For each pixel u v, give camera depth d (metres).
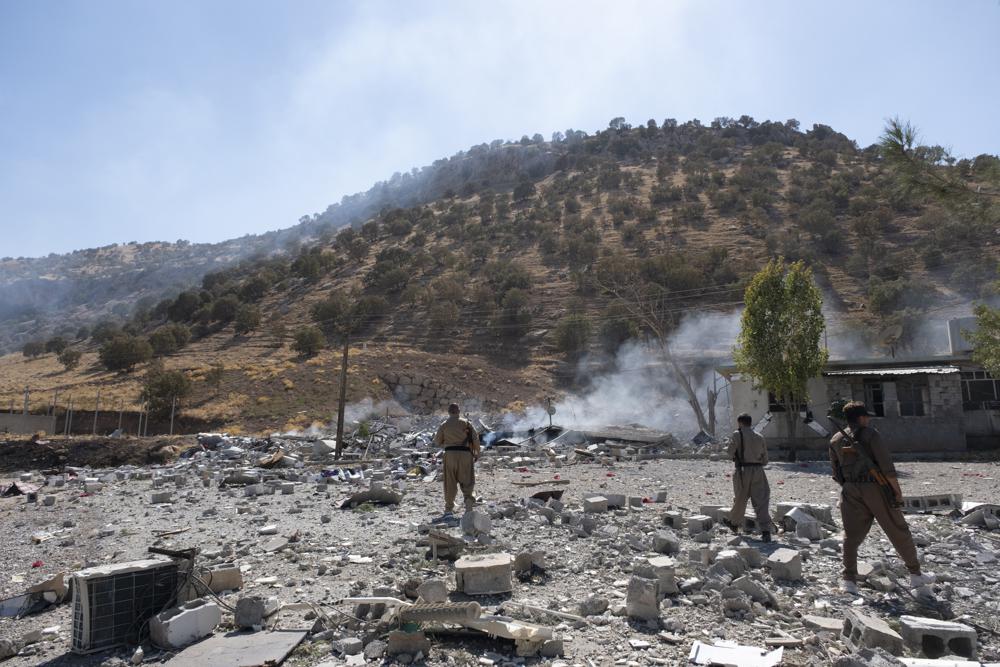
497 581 5.97
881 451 5.98
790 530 8.89
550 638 4.57
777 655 4.37
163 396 49.78
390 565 7.02
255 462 23.95
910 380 23.59
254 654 4.50
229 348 80.69
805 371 22.91
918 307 68.06
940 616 5.37
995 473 15.97
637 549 7.68
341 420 27.61
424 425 40.97
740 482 8.39
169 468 23.28
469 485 10.24
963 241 84.62
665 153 178.62
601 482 15.47
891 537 5.96
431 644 4.74
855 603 5.68
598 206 131.88
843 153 151.12
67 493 16.75
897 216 101.31
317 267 116.12
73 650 4.81
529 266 102.25
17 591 6.81
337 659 4.50
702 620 5.19
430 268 109.19
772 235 100.06
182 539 9.09
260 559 7.53
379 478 16.94
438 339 78.69
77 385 66.94
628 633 4.93
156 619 4.88
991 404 23.59
